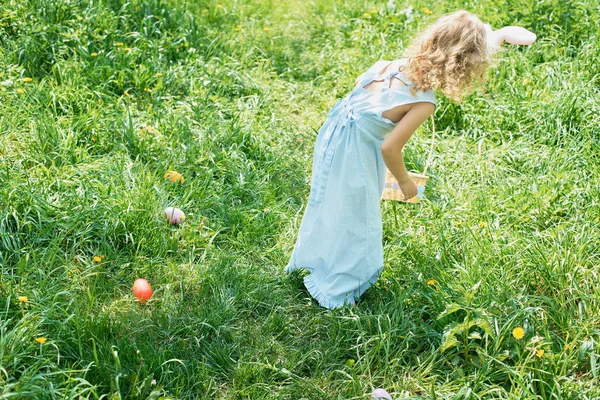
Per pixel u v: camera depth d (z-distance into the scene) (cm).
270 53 595
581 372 305
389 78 305
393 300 341
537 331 316
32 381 269
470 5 623
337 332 326
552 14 574
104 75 490
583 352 303
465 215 401
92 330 304
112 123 447
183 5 611
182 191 405
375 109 304
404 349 312
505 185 427
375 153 315
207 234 380
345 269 333
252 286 351
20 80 464
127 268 354
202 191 406
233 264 364
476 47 301
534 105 488
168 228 379
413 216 408
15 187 368
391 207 406
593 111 474
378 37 598
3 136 418
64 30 517
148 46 533
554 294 333
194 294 346
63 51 498
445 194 424
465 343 303
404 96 298
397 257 368
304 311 344
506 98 505
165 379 289
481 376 293
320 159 327
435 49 300
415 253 366
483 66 307
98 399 267
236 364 306
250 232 387
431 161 452
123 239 367
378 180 322
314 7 680
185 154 429
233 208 401
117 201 376
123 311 329
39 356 280
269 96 523
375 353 307
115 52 513
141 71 497
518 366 293
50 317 305
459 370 297
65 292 316
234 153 438
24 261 331
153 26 554
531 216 392
